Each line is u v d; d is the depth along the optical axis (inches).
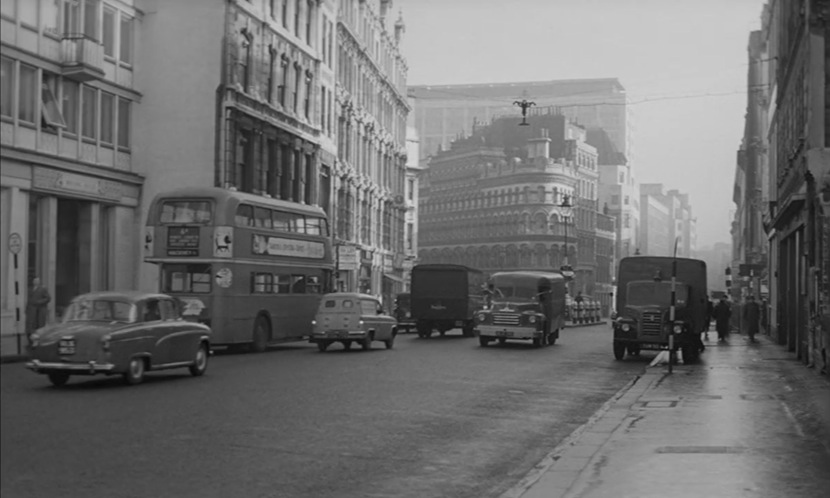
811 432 545.6
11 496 366.3
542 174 5275.6
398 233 3410.4
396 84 3457.2
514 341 1731.1
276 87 2044.8
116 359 780.0
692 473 414.6
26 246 1364.4
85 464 434.0
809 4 1165.7
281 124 2050.9
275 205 1349.7
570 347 1568.7
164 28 1782.7
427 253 6117.1
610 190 6850.4
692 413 640.4
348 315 1326.3
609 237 6195.9
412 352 1330.0
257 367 1019.3
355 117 2741.1
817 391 798.5
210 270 1223.5
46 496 368.2
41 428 538.9
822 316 979.9
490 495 396.2
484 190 5610.2
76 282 1561.3
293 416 617.3
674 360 1253.7
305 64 2224.4
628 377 999.0
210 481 405.7
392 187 3334.2
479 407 700.0
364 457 477.7
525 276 1560.0
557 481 398.9
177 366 861.2
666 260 1331.2
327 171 2427.4
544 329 1546.5
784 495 368.5
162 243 1238.9
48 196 1438.2
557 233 5319.9
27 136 1368.1
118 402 672.4
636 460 449.7
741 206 4392.2
